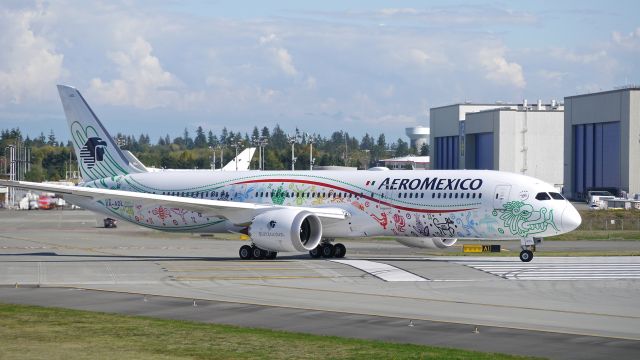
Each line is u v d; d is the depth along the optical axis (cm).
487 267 6931
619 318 4466
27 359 3384
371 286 5750
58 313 4553
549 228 7112
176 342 3741
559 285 5844
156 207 8600
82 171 9119
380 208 7662
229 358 3419
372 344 3700
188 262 7444
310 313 4559
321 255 7994
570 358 3441
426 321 4309
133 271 6669
